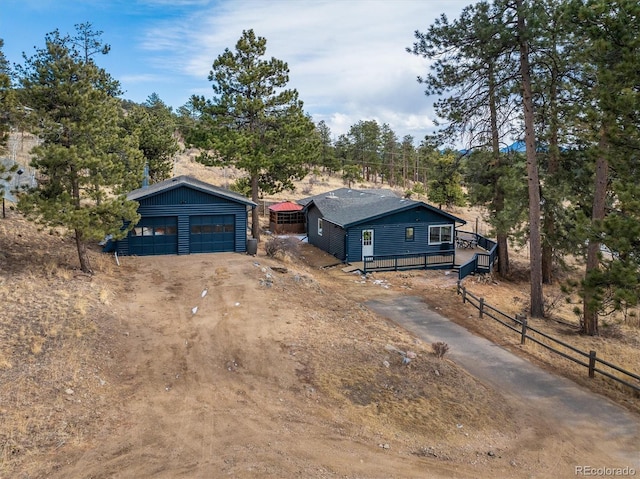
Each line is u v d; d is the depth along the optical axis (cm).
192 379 1074
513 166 2388
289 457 794
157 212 2347
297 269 2364
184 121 7944
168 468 743
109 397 959
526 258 3603
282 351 1214
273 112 2931
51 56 1573
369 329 1476
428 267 2659
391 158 8706
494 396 1104
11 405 862
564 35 1673
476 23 1723
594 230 1173
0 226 2081
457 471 795
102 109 1677
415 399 1035
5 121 1482
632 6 1087
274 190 3222
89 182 1636
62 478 701
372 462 802
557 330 1720
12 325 1180
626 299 1056
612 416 1038
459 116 2105
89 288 1552
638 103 1060
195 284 1803
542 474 806
